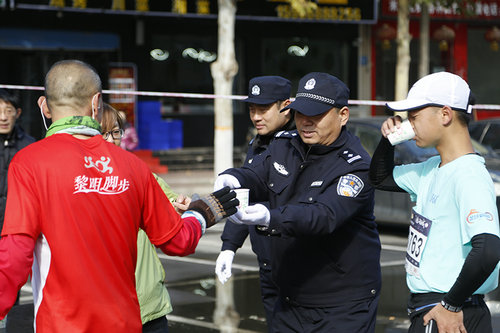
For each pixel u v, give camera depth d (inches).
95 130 120.3
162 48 765.9
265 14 749.3
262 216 138.3
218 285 314.3
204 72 788.0
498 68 952.3
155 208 123.0
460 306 127.5
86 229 114.3
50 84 120.1
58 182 113.7
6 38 681.6
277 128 197.3
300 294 159.5
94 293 114.4
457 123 134.3
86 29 716.0
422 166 141.7
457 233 131.3
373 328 160.9
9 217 111.9
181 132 757.9
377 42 867.4
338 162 153.8
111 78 728.3
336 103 153.6
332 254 156.0
